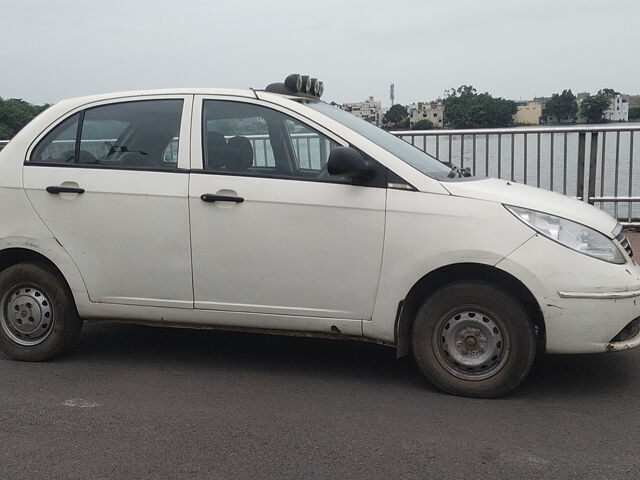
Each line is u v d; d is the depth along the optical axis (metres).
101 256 4.93
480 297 4.35
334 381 4.85
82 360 5.33
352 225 4.49
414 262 4.39
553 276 4.21
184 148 4.84
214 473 3.53
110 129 5.02
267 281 4.68
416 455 3.70
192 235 4.75
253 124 4.81
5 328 5.24
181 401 4.48
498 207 4.32
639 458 3.65
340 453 3.73
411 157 4.80
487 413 4.25
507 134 9.07
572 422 4.11
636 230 9.10
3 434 4.00
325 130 4.66
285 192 4.60
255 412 4.29
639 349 5.48
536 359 5.27
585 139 8.93
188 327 4.93
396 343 4.57
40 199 5.00
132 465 3.62
